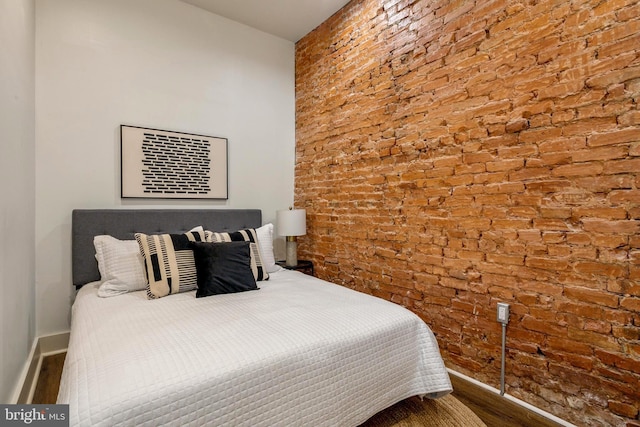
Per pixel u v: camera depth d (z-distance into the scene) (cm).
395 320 160
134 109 260
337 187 301
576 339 155
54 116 228
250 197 327
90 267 231
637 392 137
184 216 273
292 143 357
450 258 209
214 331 135
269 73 339
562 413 159
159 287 195
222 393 105
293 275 260
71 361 112
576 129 154
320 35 321
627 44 139
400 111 241
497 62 184
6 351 137
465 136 200
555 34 161
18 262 162
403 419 162
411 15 232
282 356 120
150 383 98
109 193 249
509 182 179
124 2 256
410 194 234
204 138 293
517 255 176
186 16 286
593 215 149
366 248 271
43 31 224
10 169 147
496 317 185
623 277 141
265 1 285
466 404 175
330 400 130
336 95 302
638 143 137
